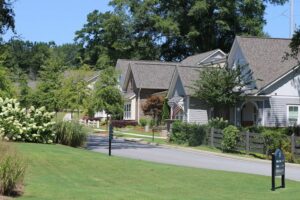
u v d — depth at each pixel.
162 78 60.06
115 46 79.62
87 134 27.59
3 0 23.98
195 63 58.41
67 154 19.53
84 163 17.69
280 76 38.31
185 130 34.66
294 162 24.64
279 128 32.19
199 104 43.31
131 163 18.53
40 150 20.02
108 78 48.09
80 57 83.00
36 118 25.19
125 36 80.62
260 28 77.88
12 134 23.83
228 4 74.69
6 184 10.88
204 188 14.16
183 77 45.03
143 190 13.45
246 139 28.28
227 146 29.31
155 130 49.25
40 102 56.62
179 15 77.69
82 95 49.03
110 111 47.75
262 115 38.72
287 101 38.75
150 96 57.78
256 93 38.03
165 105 51.19
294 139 25.00
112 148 29.09
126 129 53.19
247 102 40.38
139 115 58.75
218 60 49.41
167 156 25.78
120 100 48.47
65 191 12.01
